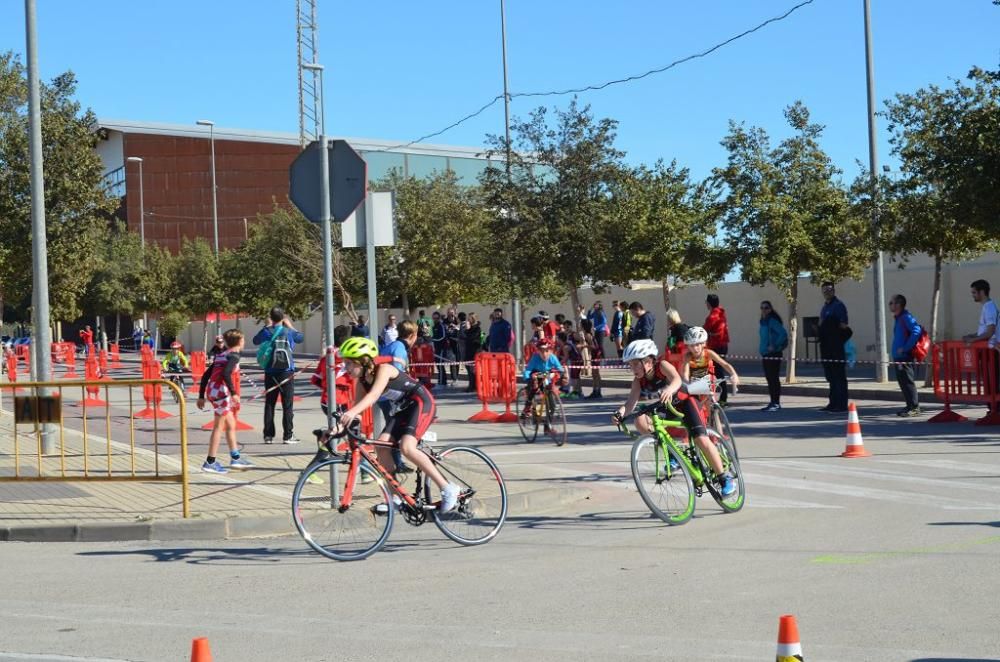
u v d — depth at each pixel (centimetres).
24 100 2144
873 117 2302
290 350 1609
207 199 7312
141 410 2317
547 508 1043
